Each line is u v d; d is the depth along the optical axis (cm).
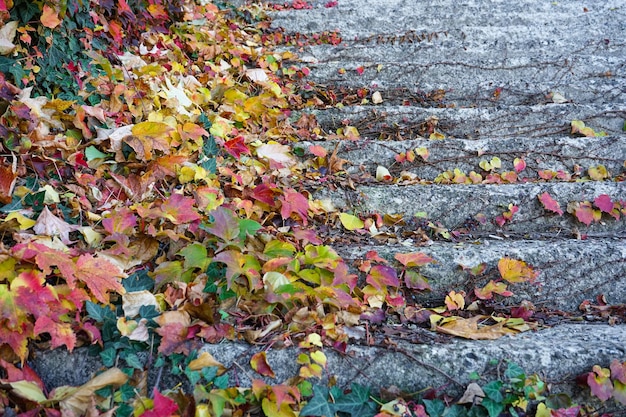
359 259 151
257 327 134
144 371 124
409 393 127
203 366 124
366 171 190
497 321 144
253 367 126
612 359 128
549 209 169
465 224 171
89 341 127
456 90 223
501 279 152
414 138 205
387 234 164
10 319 118
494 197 171
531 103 220
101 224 144
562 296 152
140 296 131
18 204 139
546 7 281
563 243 159
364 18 268
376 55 241
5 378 120
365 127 206
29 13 157
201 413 119
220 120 184
